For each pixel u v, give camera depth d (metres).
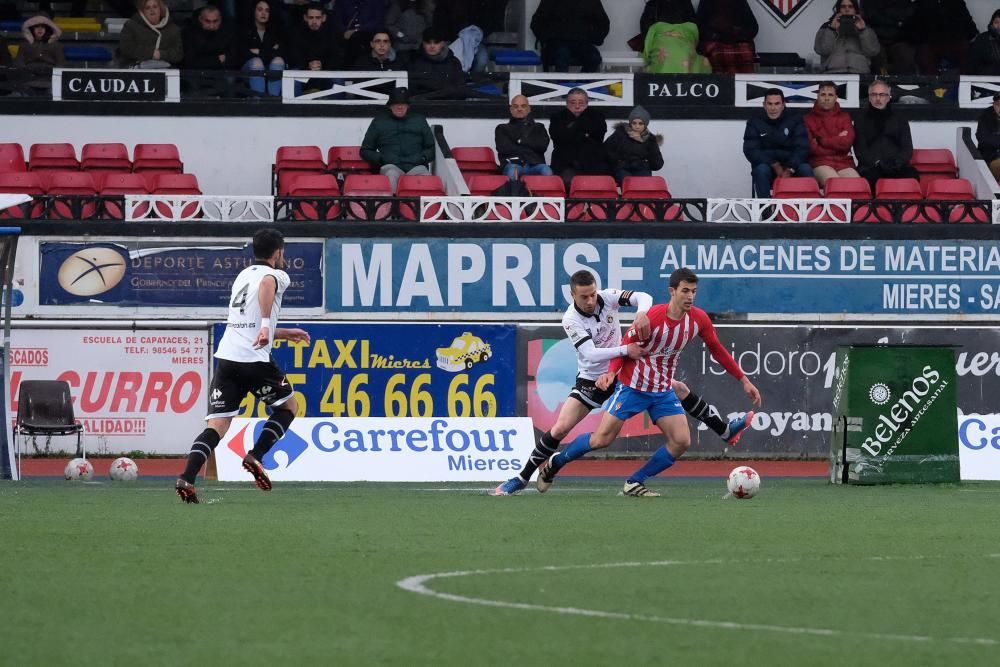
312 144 97.38
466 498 49.16
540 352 78.50
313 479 60.41
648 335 47.53
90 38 108.81
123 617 22.72
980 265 87.19
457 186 89.25
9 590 25.50
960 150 98.19
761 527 37.84
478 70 103.12
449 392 78.00
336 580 26.81
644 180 91.25
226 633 21.38
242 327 45.75
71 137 96.06
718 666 19.02
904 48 106.00
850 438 59.88
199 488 55.62
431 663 19.17
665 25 103.06
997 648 20.53
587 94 97.31
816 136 94.44
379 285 84.88
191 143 96.62
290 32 99.00
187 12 110.00
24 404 72.06
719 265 86.06
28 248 82.56
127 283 83.12
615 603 24.27
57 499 47.69
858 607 24.16
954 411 59.81
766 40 111.19
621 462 77.31
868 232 86.56
